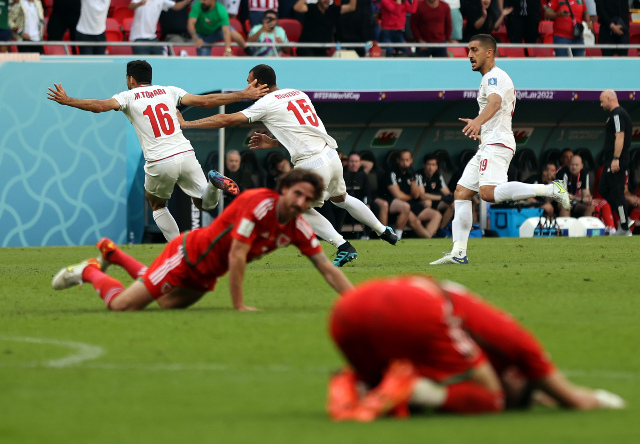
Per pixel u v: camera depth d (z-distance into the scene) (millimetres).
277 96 38562
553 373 13086
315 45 69938
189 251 23672
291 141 38344
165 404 14422
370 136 70625
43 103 63406
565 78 74938
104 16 66812
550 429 12281
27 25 66312
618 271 36406
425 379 12711
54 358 18391
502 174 40281
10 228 62969
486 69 40344
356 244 58500
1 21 65688
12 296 29641
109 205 64875
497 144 40219
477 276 34375
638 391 15133
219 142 63781
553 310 24828
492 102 39219
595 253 47594
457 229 40875
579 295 28250
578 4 78562
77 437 12430
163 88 40500
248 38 71625
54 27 66938
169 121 40312
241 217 22531
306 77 69938
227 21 69000
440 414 12922
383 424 12508
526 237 66000
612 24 78125
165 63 67312
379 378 13016
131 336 20766
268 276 35469
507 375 13195
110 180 64812
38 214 63500
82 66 64000
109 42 65812
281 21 74625
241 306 24344
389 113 69688
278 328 21734
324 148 38594
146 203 66812
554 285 31156
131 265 24766
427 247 54781
